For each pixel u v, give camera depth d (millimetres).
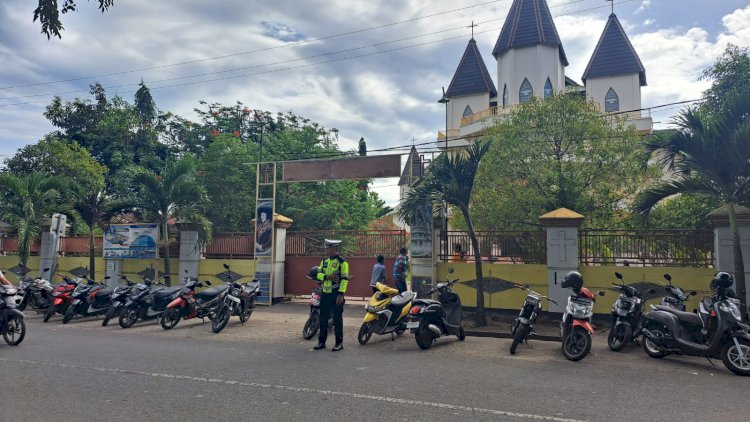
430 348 8641
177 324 11336
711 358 7332
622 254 11211
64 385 5848
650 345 7934
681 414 4902
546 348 8703
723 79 12875
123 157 32531
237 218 21781
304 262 15586
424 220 12820
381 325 9000
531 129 13883
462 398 5402
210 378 6223
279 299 15422
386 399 5336
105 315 11766
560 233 11406
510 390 5762
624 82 36875
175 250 16406
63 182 16125
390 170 14281
